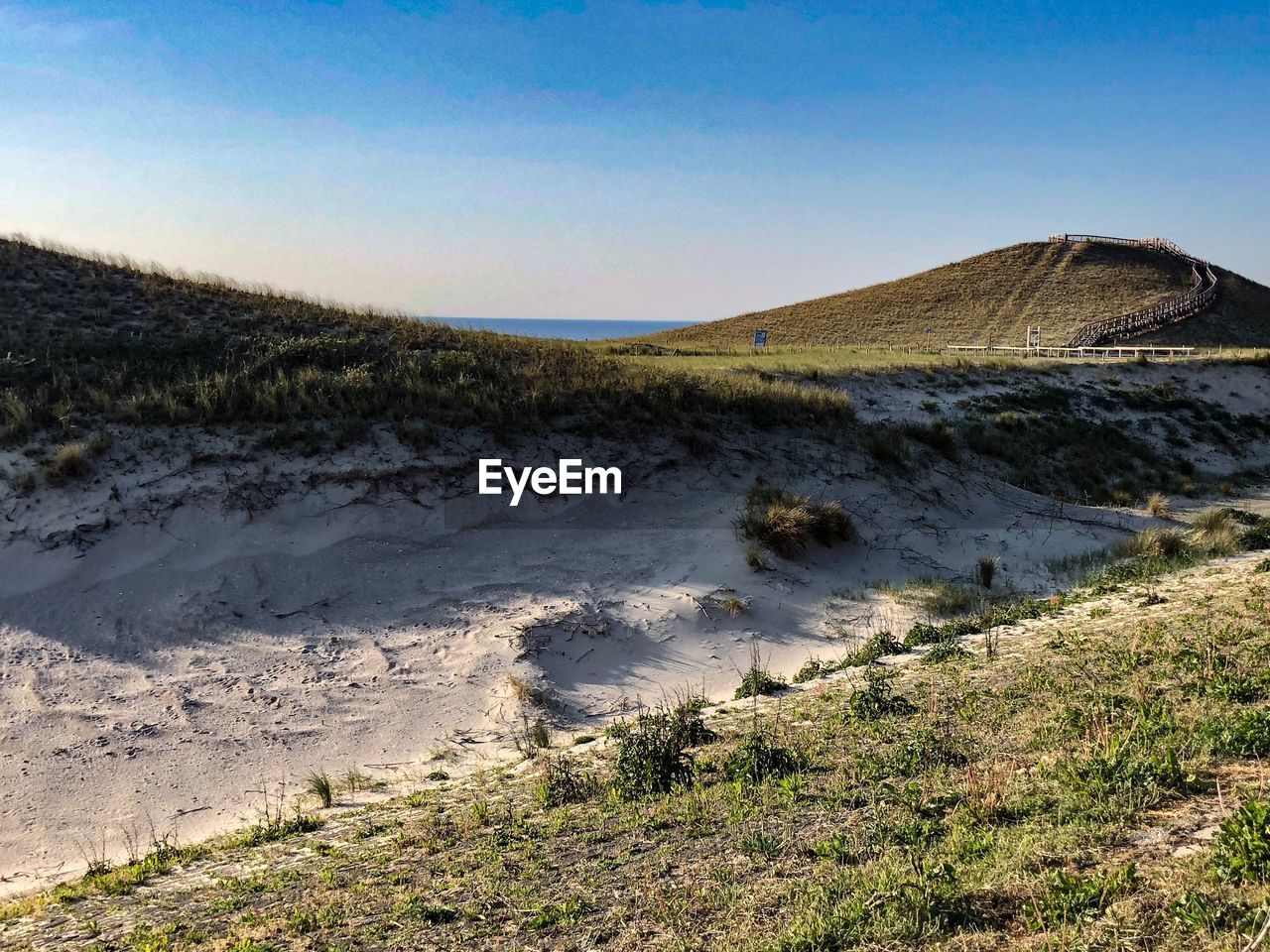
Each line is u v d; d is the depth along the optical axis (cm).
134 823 995
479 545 1641
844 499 1947
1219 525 2006
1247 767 621
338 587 1485
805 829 657
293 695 1250
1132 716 768
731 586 1586
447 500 1702
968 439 2734
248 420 1741
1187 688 852
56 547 1436
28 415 1625
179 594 1411
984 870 518
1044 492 2509
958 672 1106
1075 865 508
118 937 640
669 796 798
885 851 579
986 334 6462
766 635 1481
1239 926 392
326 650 1356
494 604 1488
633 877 616
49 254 2553
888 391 3059
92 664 1271
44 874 902
